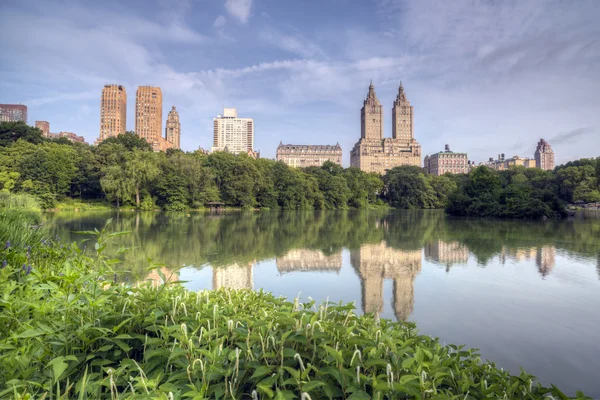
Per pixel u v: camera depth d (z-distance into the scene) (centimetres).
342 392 219
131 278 1038
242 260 1434
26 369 216
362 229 2934
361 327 329
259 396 235
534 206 4316
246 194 6756
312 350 262
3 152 5569
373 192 9519
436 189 9456
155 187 5988
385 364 219
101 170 5672
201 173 6431
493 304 895
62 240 1817
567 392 488
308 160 19275
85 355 251
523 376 276
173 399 185
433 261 1488
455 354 328
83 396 204
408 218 4553
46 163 5162
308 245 1911
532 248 1870
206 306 330
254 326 265
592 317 801
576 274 1258
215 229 2720
